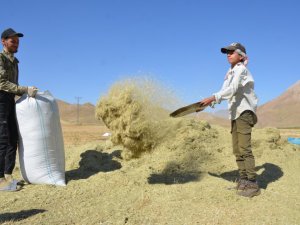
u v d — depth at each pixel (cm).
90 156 393
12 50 314
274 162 383
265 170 359
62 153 329
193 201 274
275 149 415
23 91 311
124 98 292
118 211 260
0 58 304
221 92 273
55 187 310
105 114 305
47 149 317
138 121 290
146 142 300
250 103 282
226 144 416
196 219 245
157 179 332
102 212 259
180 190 294
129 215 252
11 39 311
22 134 316
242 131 282
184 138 400
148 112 295
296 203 275
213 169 363
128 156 313
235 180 325
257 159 393
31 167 316
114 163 380
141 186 308
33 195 293
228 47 283
